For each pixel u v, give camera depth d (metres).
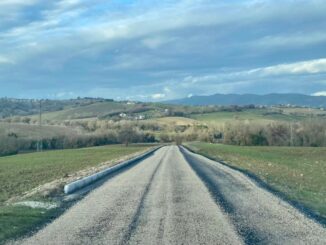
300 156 75.62
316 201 21.78
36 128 132.12
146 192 25.38
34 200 22.95
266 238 13.65
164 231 14.74
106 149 111.75
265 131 132.38
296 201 21.69
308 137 123.44
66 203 21.92
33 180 37.34
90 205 21.08
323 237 13.78
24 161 64.88
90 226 15.87
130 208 19.77
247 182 30.41
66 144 127.75
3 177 40.16
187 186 28.12
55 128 141.38
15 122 153.25
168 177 34.53
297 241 13.25
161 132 176.00
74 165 55.34
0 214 18.08
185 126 185.00
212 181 31.22
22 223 16.42
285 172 41.53
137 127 176.25
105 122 168.00
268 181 31.83
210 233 14.38
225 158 65.81
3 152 101.94
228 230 14.84
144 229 15.13
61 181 32.72
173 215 17.80
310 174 40.44
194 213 18.22
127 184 30.14
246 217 17.27
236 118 176.75
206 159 61.81
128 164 53.97
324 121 124.62
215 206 20.00
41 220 17.16
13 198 25.25
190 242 13.13
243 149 98.25
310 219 16.78
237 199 22.25
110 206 20.55
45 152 98.88
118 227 15.59
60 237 14.12
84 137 138.00
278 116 180.12
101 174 37.81
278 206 19.94
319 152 84.69
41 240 13.72
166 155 74.00
